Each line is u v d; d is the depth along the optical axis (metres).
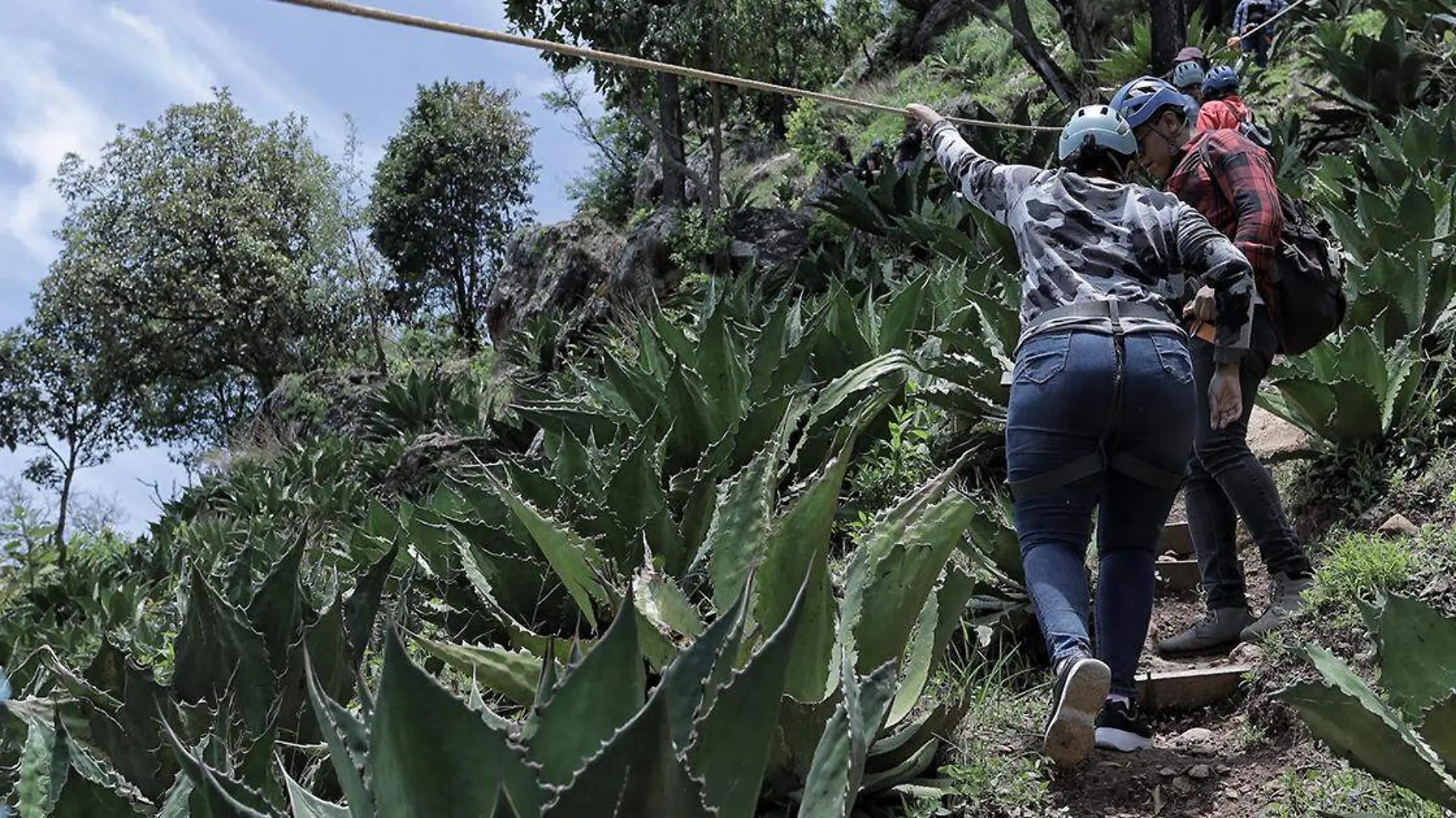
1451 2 9.48
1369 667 3.19
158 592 9.67
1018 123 12.23
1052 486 3.11
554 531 3.49
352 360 35.50
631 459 4.23
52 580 10.30
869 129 18.17
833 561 4.57
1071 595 3.04
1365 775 2.76
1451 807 2.23
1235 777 3.09
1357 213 6.26
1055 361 3.09
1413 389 4.40
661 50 17.23
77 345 43.94
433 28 2.88
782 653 2.01
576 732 1.91
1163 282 3.21
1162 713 3.58
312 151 40.09
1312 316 3.83
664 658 2.97
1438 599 3.29
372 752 1.82
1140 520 3.20
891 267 9.20
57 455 47.34
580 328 15.65
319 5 2.64
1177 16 12.41
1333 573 3.56
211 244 39.59
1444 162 7.02
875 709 2.45
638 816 1.65
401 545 5.01
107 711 3.00
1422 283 5.04
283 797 2.64
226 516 12.10
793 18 17.80
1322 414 4.45
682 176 18.58
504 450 10.80
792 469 5.33
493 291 20.80
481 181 46.56
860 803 2.96
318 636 3.01
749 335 7.13
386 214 46.34
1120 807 3.01
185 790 2.32
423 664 3.87
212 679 3.00
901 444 5.09
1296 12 11.88
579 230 19.39
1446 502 3.91
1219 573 3.87
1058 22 19.48
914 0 24.62
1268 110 10.81
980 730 3.32
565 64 18.27
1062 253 3.21
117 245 40.47
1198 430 3.76
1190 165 3.92
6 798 2.52
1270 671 3.42
